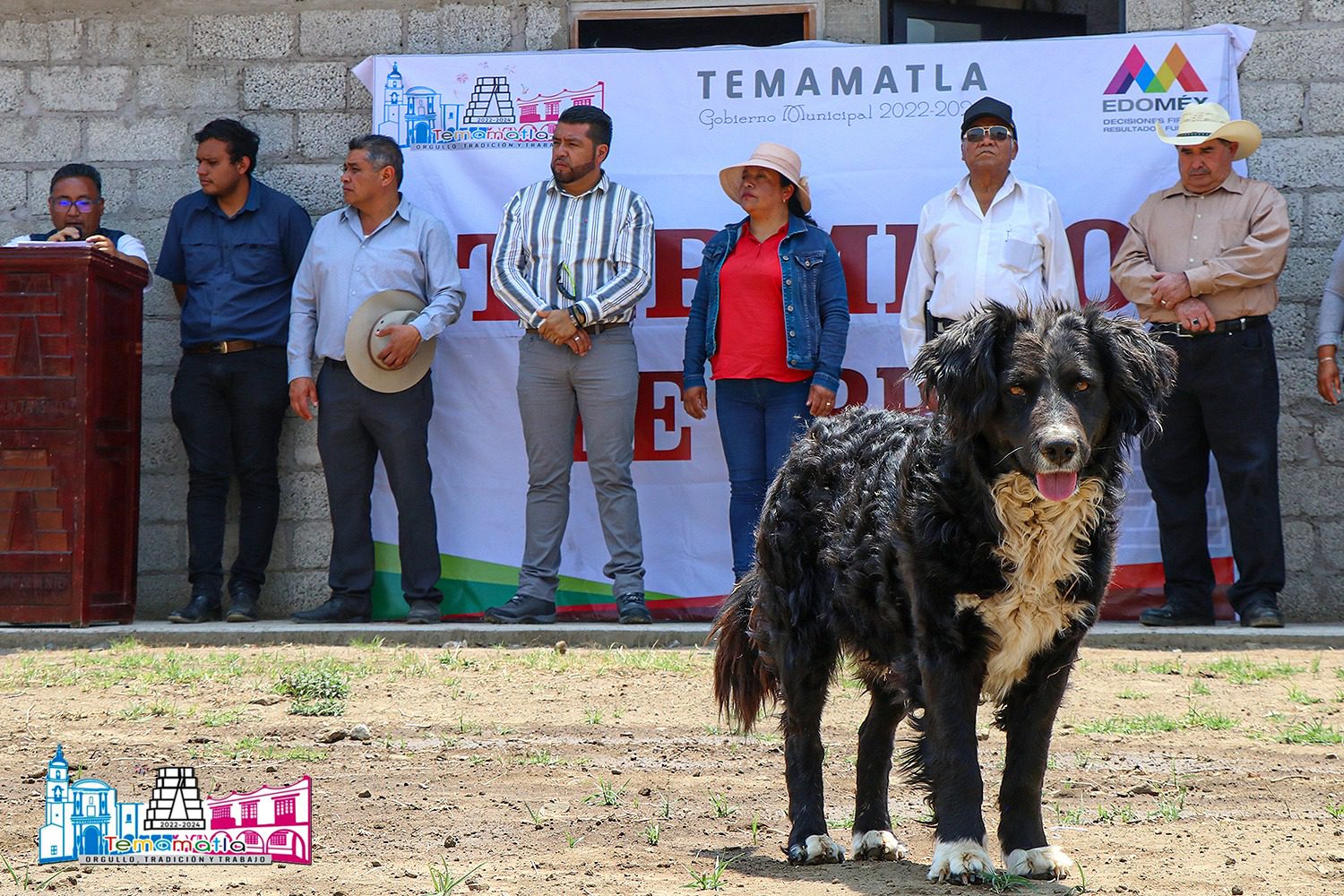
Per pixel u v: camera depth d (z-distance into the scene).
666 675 9.65
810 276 11.52
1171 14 13.16
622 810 6.25
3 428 11.78
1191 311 10.98
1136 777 6.85
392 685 9.29
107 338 12.09
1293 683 9.27
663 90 12.86
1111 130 12.47
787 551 5.91
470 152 12.99
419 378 12.24
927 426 5.51
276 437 12.91
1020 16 15.42
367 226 12.47
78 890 4.98
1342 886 4.96
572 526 12.70
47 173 14.03
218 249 12.77
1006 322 5.30
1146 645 10.88
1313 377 12.78
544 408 11.84
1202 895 4.87
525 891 4.96
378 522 12.73
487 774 6.93
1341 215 12.87
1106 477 5.32
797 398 11.54
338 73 13.83
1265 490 11.20
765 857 5.52
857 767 5.80
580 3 14.06
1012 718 5.39
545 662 10.10
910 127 12.63
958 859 5.03
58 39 13.99
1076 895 4.89
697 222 12.80
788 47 12.79
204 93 13.92
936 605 5.20
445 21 13.88
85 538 11.80
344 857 5.44
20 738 7.63
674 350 12.75
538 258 11.95
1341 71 12.91
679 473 12.68
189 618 12.51
